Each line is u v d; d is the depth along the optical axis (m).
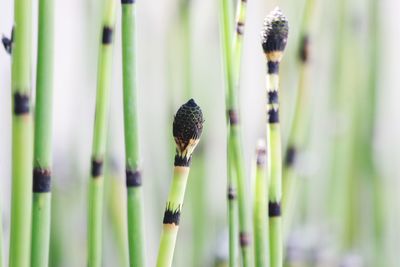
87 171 0.51
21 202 0.33
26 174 0.33
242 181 0.36
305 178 0.53
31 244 0.35
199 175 0.51
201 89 0.52
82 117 0.51
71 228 0.50
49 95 0.34
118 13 0.53
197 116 0.32
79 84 0.50
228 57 0.36
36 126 0.34
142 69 0.52
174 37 0.50
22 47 0.33
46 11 0.34
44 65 0.34
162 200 0.52
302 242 0.52
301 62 0.42
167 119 0.51
